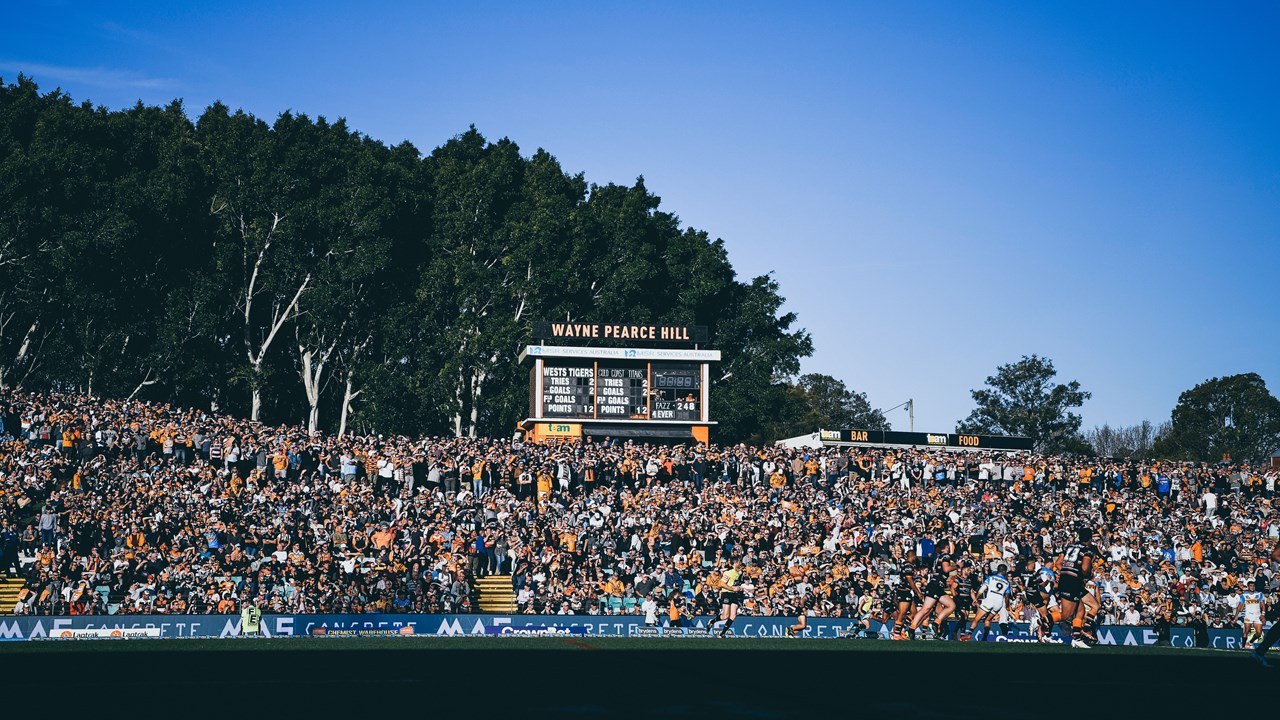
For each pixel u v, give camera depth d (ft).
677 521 157.48
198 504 142.92
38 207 241.55
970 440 240.94
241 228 263.49
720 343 299.38
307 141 266.16
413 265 276.41
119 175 259.80
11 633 104.68
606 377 208.23
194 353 257.34
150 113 276.00
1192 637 128.36
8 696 40.06
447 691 41.70
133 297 257.96
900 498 184.24
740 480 187.93
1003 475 204.85
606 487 176.86
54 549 129.80
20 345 259.39
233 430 174.40
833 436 234.79
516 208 275.80
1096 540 168.04
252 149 260.62
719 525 159.63
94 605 117.29
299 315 264.11
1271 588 147.74
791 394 431.84
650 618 122.93
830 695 42.09
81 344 257.34
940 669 53.31
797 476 193.26
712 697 40.88
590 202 297.12
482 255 273.95
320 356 267.80
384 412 256.73
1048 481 207.62
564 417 205.46
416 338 271.28
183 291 252.42
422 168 279.69
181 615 109.60
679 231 312.50
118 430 166.30
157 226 252.01
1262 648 60.59
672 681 45.93
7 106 254.88
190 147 265.34
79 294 241.96
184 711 36.50
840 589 138.41
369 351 277.23
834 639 84.43
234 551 130.72
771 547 160.25
